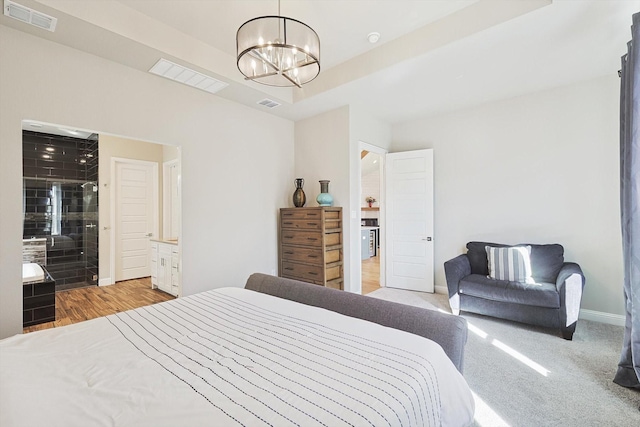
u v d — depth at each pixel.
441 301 3.90
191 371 1.06
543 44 2.55
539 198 3.56
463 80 3.25
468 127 4.10
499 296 3.02
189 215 3.37
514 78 3.21
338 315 1.62
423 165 4.37
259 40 1.81
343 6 2.42
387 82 3.29
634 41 1.78
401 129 4.77
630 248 1.83
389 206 4.66
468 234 4.10
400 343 1.27
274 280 2.20
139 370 1.07
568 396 1.88
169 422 0.80
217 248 3.62
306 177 4.52
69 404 0.87
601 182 3.19
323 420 0.80
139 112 2.97
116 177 5.09
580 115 3.30
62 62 2.51
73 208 5.07
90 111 2.65
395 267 4.61
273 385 0.96
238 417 0.81
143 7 2.44
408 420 0.87
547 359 2.35
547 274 3.20
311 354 1.18
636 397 1.86
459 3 2.41
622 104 2.04
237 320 1.57
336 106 4.04
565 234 3.39
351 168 4.03
